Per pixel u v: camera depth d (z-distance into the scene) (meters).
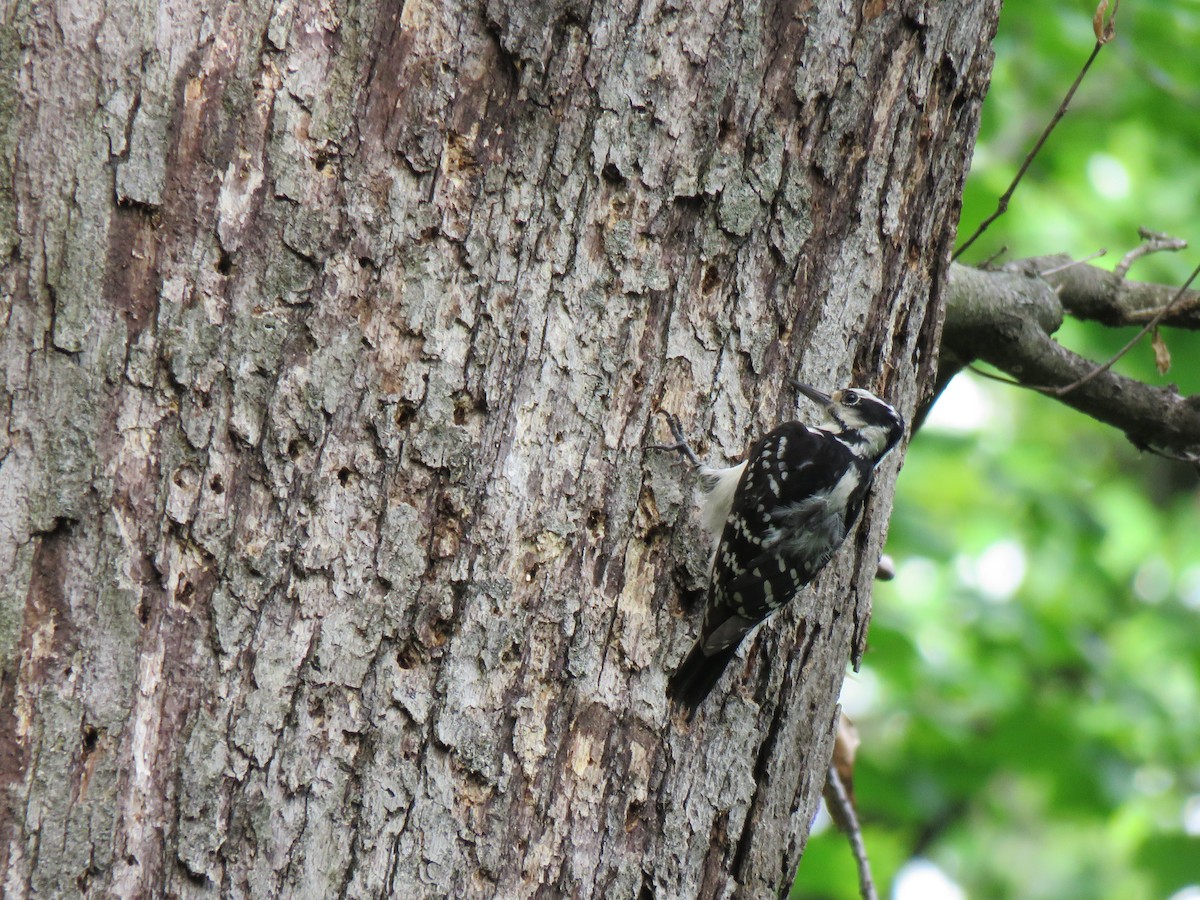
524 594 7.66
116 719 6.64
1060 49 19.28
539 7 7.73
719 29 8.20
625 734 7.91
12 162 6.81
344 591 7.16
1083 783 19.41
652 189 8.08
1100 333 20.50
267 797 6.84
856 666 9.71
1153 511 26.27
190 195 7.04
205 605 6.90
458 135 7.60
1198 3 18.34
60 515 6.70
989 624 20.19
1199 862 19.53
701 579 8.36
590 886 7.63
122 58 6.95
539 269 7.79
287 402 7.15
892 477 9.80
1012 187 11.20
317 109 7.29
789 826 8.77
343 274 7.32
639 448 8.12
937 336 9.66
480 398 7.60
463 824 7.28
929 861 24.56
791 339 8.66
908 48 8.82
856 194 8.73
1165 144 21.50
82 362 6.81
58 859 6.45
